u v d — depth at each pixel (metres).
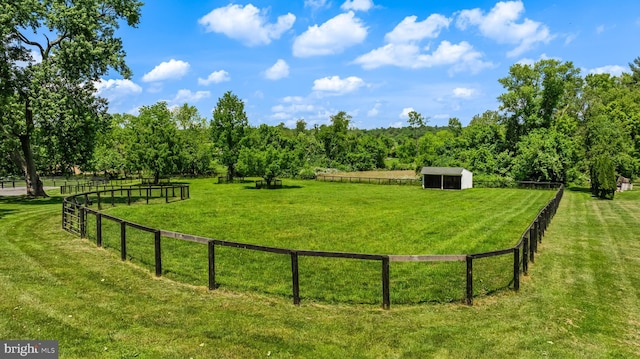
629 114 48.09
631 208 25.16
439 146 67.38
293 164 47.41
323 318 7.00
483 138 55.06
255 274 10.18
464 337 6.32
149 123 48.06
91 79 24.98
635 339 6.44
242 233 17.28
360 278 10.02
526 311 7.45
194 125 79.38
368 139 89.19
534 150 45.28
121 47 24.97
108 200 28.33
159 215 21.92
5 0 21.72
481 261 11.70
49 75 22.44
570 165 44.44
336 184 52.91
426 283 9.57
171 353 5.59
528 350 5.95
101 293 7.87
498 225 19.77
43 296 7.50
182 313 7.04
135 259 10.75
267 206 27.70
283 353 5.71
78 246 11.94
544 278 9.61
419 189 45.09
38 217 18.08
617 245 13.63
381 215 23.38
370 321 6.91
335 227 19.06
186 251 12.48
